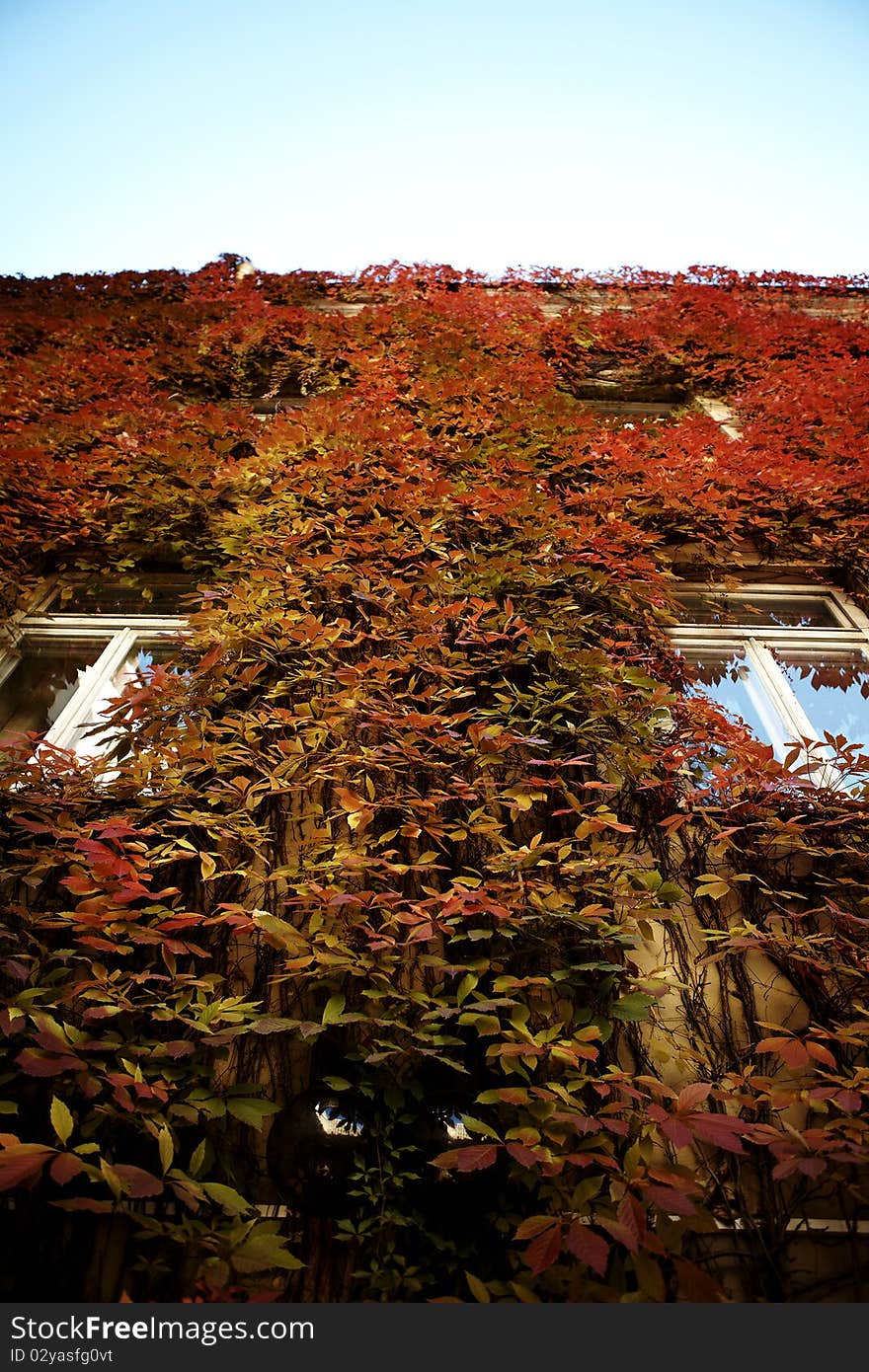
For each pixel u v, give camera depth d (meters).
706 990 2.78
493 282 8.77
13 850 2.84
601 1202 2.11
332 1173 2.26
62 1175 1.59
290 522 4.39
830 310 8.61
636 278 8.95
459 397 5.66
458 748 3.12
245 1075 2.53
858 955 2.70
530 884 2.66
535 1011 2.47
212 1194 1.92
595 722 3.41
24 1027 2.23
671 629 4.29
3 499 4.71
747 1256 2.23
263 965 2.72
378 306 7.88
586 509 4.64
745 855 3.05
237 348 7.17
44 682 3.99
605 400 6.79
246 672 3.45
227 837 2.88
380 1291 2.08
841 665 4.11
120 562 4.50
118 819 2.70
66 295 8.65
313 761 3.24
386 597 3.87
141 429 5.47
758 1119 2.46
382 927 2.61
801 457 5.53
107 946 2.25
